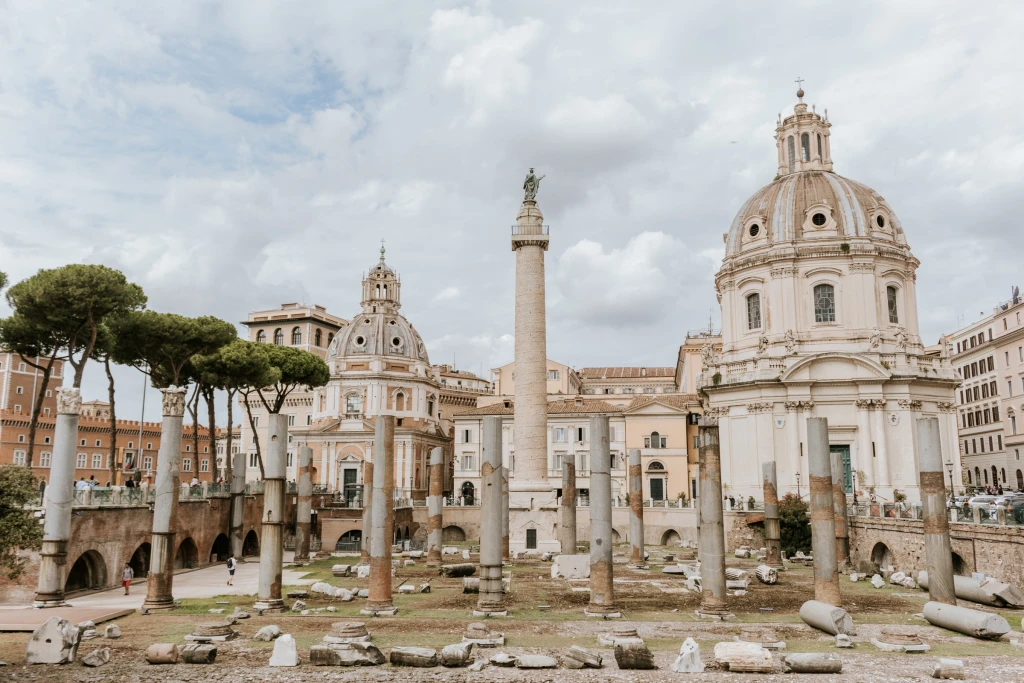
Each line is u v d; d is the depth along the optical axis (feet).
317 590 141.49
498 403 357.82
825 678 77.20
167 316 207.82
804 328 243.81
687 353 381.40
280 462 126.62
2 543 106.93
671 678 77.92
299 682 76.79
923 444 122.01
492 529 120.78
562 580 159.12
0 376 376.68
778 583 156.87
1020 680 75.00
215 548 206.39
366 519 187.73
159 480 125.39
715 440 121.70
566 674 79.92
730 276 262.88
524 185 197.98
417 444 360.48
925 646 90.27
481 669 82.23
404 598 137.49
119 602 131.03
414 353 389.19
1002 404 320.29
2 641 97.30
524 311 193.88
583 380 475.72
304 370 295.07
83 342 197.47
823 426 120.37
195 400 235.20
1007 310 315.99
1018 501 139.03
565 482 172.24
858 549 186.50
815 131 270.46
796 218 251.19
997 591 116.78
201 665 84.07
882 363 233.76
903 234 257.55
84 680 77.61
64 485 124.67
